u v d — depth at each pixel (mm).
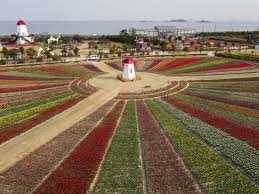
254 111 57031
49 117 55438
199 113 56750
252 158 39438
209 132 47719
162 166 38281
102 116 56188
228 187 33625
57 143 45188
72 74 89375
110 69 96188
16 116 55625
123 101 64750
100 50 143500
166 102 64000
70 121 53781
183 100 65000
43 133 48719
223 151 41375
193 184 34562
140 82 77500
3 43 161750
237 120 53000
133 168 37750
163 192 33312
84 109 59906
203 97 66625
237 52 128625
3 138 46469
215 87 74125
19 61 109188
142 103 63594
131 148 42938
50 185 34562
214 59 108750
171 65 100000
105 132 48688
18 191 34062
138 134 48000
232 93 68938
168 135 47062
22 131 49125
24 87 75938
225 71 91250
